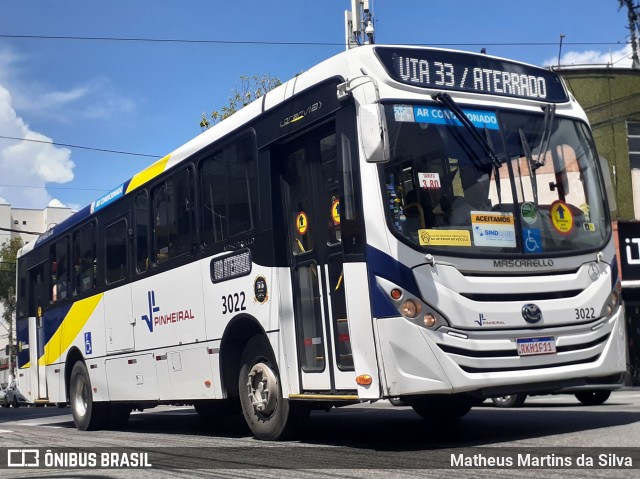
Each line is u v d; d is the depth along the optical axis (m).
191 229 9.46
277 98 8.09
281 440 8.18
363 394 6.66
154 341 10.20
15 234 83.94
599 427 7.88
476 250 6.86
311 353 7.45
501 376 6.66
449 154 7.09
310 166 7.61
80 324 12.52
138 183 10.94
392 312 6.54
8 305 60.59
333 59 7.43
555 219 7.37
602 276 7.41
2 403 40.28
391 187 6.75
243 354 8.49
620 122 24.12
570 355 7.02
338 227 7.20
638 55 26.72
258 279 8.08
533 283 6.98
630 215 23.83
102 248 11.96
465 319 6.64
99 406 12.12
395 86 7.05
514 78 7.75
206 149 9.28
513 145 7.43
